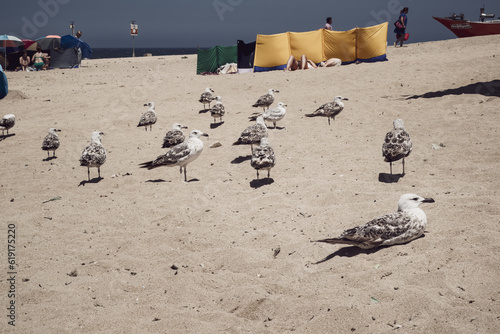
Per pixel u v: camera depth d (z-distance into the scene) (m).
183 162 11.70
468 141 12.35
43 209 10.56
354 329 5.40
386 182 10.28
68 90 26.91
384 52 27.23
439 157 11.52
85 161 12.09
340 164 11.94
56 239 8.88
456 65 21.09
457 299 5.63
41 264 7.79
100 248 8.36
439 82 19.02
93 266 7.63
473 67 20.27
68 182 12.51
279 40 29.06
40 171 13.73
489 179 9.60
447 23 34.69
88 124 18.83
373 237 6.98
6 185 12.53
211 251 7.91
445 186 9.59
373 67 23.80
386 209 8.71
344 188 10.12
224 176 12.02
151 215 9.79
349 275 6.51
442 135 13.21
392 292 5.89
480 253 6.50
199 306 6.35
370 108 17.17
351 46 28.05
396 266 6.54
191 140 11.83
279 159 12.92
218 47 32.22
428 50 28.91
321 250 7.43
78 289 6.92
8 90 24.83
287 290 6.45
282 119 17.30
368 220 8.34
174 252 8.00
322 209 9.15
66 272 7.48
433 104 16.34
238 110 19.20
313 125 16.11
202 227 8.93
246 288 6.57
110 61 50.12
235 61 32.50
